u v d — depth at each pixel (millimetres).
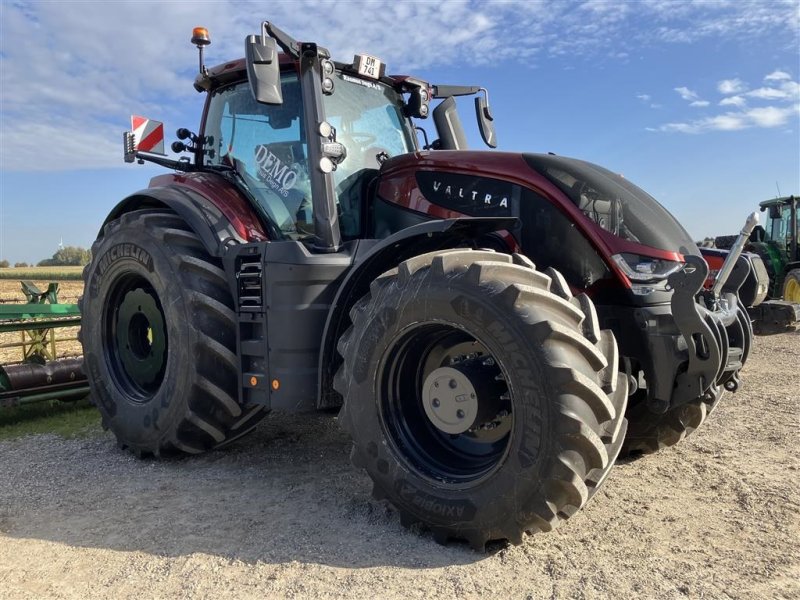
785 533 2701
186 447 3787
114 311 4312
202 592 2322
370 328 2809
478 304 2475
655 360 2895
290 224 3797
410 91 4473
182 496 3307
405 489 2719
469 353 2824
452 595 2250
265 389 3434
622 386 2668
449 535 2635
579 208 3145
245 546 2684
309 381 3314
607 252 3039
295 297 3314
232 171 4137
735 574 2359
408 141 4430
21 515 3082
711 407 3600
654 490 3225
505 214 3314
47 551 2684
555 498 2357
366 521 2912
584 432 2283
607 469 2537
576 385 2297
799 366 6859
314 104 3500
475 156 3504
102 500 3270
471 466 2750
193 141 4410
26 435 4609
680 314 2783
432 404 2779
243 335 3611
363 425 2838
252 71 3084
